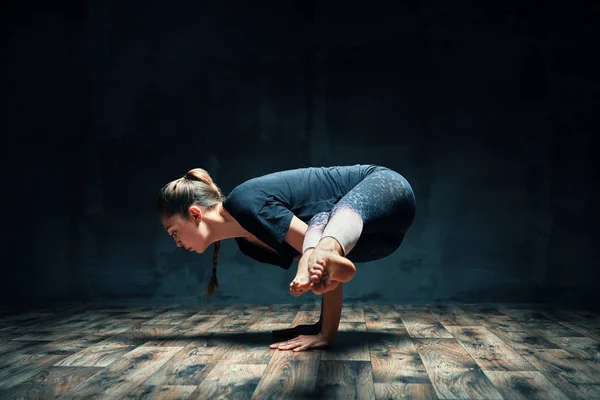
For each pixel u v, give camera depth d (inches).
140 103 195.3
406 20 190.1
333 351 96.0
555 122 185.0
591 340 108.9
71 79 197.0
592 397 67.8
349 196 80.7
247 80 193.2
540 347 100.7
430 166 187.0
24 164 195.9
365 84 190.2
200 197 95.0
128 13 197.2
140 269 191.3
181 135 193.9
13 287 193.6
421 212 186.2
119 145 194.9
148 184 193.5
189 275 189.5
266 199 88.2
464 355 92.8
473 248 184.4
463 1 189.0
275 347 98.6
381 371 81.2
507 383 74.3
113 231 193.0
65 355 96.5
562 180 183.8
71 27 198.2
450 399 67.1
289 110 191.8
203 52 194.5
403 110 188.9
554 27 186.4
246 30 194.1
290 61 192.4
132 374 81.1
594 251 181.6
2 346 106.7
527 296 182.5
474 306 173.2
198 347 102.0
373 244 93.4
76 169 195.2
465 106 187.3
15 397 70.1
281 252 89.9
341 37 191.6
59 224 194.4
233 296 187.6
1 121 197.0
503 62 187.3
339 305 97.4
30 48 198.4
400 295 184.5
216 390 71.8
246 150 192.2
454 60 188.5
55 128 196.4
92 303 187.6
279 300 186.5
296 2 193.5
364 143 189.2
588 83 184.5
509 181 185.0
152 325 134.8
